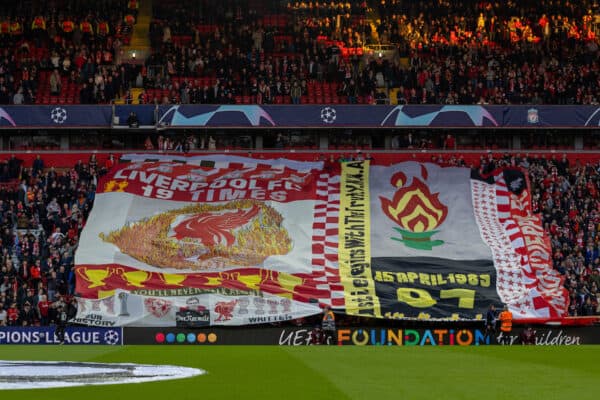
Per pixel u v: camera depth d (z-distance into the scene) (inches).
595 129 2121.1
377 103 2142.0
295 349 1373.0
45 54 2338.8
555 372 944.9
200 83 2249.0
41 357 1178.0
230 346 1478.8
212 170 1945.1
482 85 2203.5
